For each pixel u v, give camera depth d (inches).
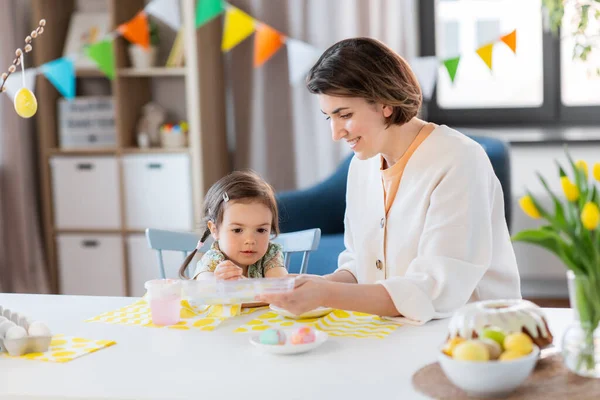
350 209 67.5
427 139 61.3
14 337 49.5
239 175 68.1
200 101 137.4
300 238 77.7
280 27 142.6
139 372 46.3
